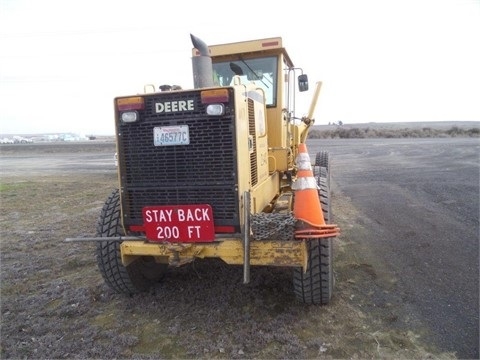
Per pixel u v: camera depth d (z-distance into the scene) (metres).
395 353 2.96
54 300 4.21
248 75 4.95
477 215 6.43
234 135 3.14
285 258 3.16
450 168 12.46
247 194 3.08
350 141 33.50
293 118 5.97
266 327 3.35
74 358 3.12
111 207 4.01
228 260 3.26
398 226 6.08
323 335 3.23
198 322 3.54
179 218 3.32
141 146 3.38
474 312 3.46
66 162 24.39
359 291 3.97
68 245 6.23
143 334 3.42
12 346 3.32
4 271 5.14
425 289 3.93
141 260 4.10
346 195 8.86
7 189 12.99
